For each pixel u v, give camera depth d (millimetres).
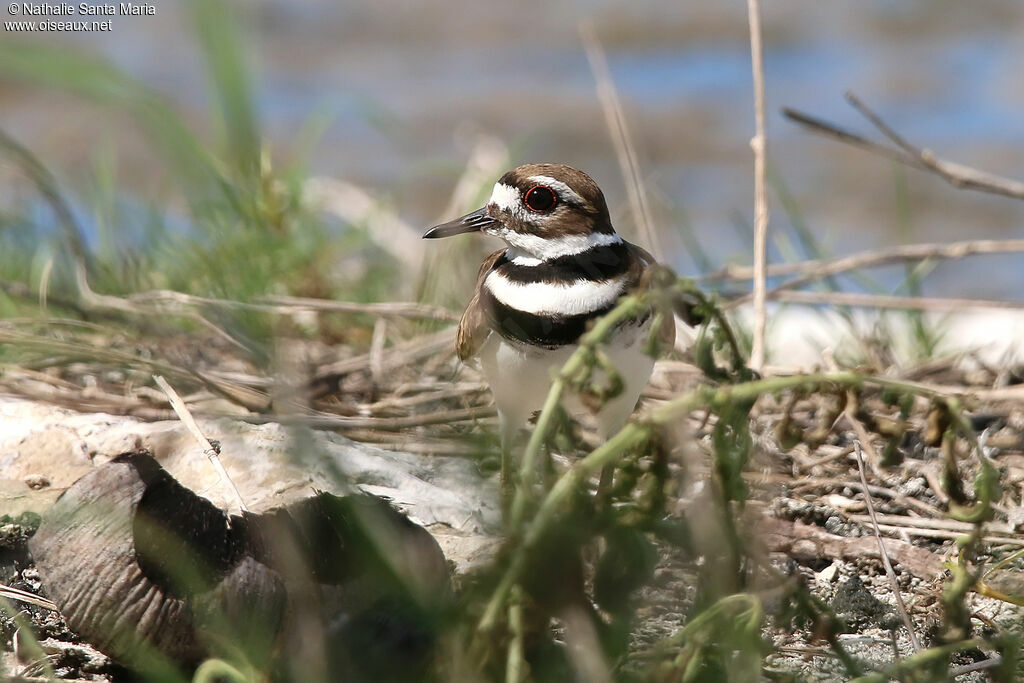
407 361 11727
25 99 22172
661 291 5980
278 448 8508
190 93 22109
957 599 6047
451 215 14477
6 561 7695
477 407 10531
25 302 12828
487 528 7359
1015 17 28688
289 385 8883
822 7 29422
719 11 29281
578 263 8844
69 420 8836
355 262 15047
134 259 13094
